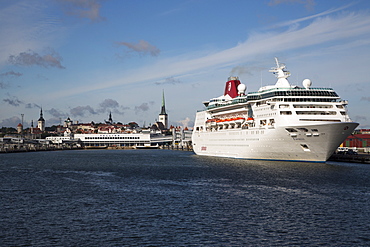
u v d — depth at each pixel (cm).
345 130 8400
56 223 4066
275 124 9425
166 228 3878
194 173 8394
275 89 9712
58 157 16400
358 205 4806
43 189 6247
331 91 9606
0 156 17212
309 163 9412
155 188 6281
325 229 3834
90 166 10956
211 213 4475
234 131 11731
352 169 8462
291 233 3719
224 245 3397
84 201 5194
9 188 6356
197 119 15112
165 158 15250
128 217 4309
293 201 5072
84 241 3488
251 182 6731
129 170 9512
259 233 3719
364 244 3422
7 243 3422
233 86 13550
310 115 9044
